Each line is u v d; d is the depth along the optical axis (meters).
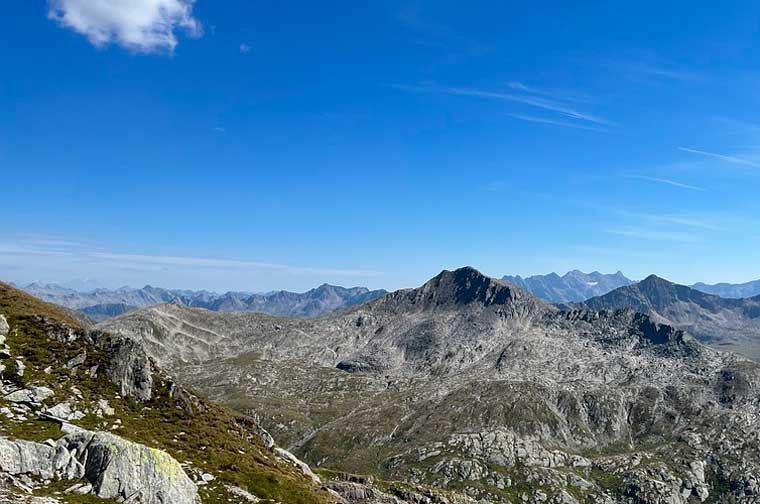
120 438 56.50
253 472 71.88
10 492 45.78
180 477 58.41
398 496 147.38
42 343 74.94
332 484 135.62
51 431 57.41
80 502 48.75
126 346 79.56
